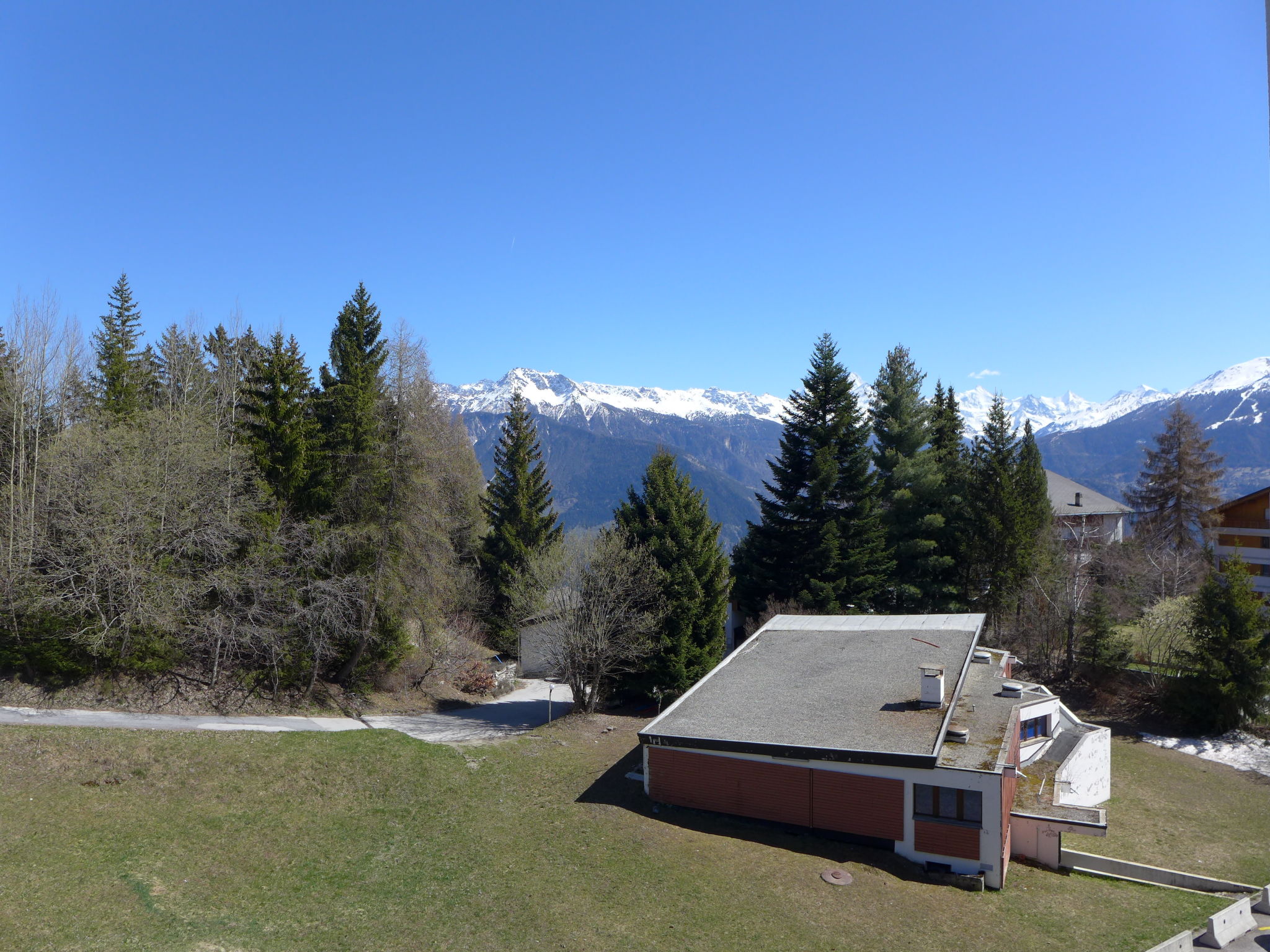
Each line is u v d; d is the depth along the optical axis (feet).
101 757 80.74
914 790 73.41
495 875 68.49
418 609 131.23
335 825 76.79
